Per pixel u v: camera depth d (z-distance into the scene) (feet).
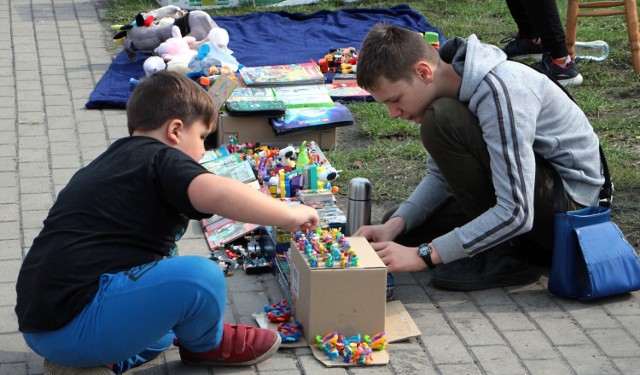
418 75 11.94
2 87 21.35
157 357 11.03
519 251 12.98
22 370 10.68
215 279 9.72
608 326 11.90
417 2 29.58
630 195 15.93
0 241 13.92
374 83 11.99
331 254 11.05
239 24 26.61
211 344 10.34
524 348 11.33
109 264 9.66
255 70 20.52
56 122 19.27
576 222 12.16
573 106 12.69
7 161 17.10
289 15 27.71
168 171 9.65
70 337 9.52
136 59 23.04
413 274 13.35
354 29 26.37
